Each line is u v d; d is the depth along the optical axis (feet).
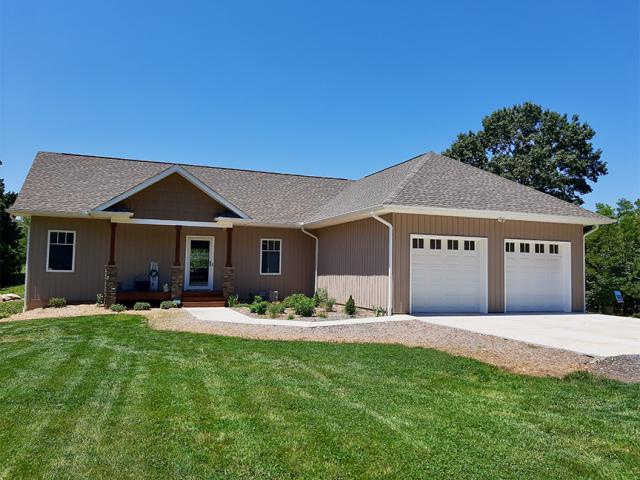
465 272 49.93
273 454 14.12
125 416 17.25
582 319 45.91
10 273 106.83
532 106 122.52
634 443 15.29
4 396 19.62
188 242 61.77
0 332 36.17
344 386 21.57
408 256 46.83
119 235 58.65
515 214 49.47
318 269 65.77
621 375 23.72
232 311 51.83
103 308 51.57
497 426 16.62
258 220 62.34
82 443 14.80
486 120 127.95
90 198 57.72
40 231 55.16
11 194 106.83
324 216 59.62
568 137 118.83
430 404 19.04
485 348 30.14
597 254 68.03
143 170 68.54
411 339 33.50
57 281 55.52
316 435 15.58
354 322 40.83
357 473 12.96
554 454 14.35
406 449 14.53
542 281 53.16
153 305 56.54
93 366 25.08
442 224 48.34
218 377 22.86
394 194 46.98
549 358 27.25
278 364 25.80
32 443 14.79
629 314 63.41
